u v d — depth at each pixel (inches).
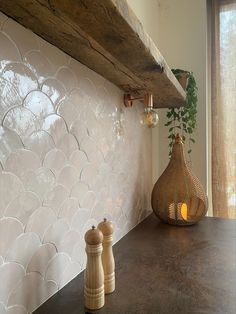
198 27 60.7
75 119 27.1
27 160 20.5
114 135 37.4
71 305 22.4
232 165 63.1
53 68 23.6
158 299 23.3
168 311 21.5
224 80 63.6
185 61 61.7
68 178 26.1
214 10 63.9
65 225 25.7
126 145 42.6
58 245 24.6
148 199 55.5
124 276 27.8
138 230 44.3
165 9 63.5
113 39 20.9
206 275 28.0
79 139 27.9
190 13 61.4
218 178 63.8
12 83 19.0
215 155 63.9
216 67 63.7
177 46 62.4
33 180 21.2
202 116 60.7
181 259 32.2
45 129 22.6
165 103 50.1
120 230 40.1
